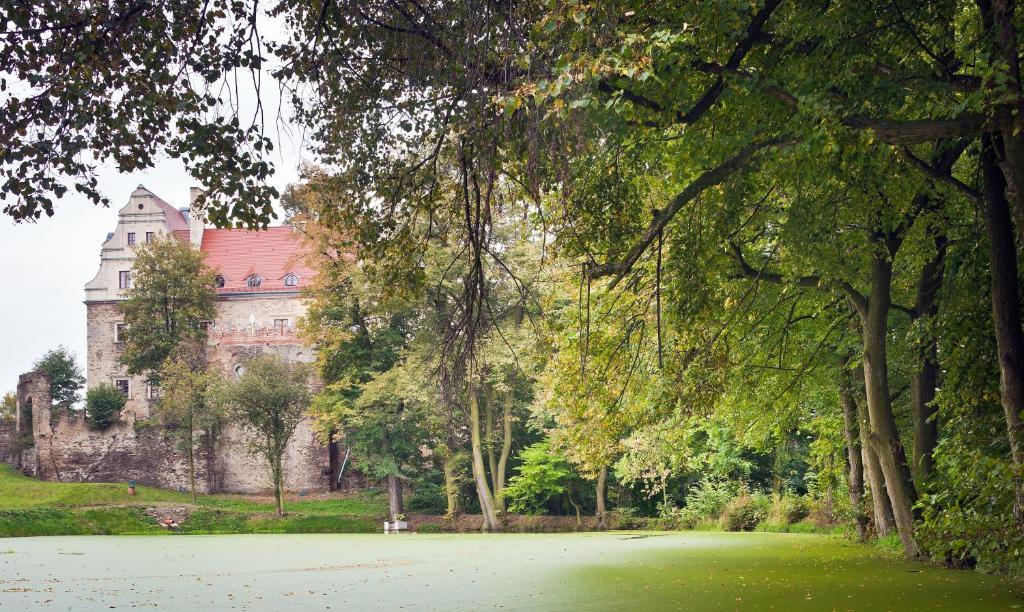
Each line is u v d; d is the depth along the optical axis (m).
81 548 30.39
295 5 9.87
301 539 36.41
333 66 9.73
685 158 11.79
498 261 9.93
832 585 13.77
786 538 29.00
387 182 10.89
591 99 7.84
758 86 9.37
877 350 16.61
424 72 9.66
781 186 13.84
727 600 12.53
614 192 11.75
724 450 30.14
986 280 13.27
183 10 8.80
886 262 16.34
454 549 27.64
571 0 7.66
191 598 14.58
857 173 11.80
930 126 8.78
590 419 15.97
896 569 15.77
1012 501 10.74
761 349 20.22
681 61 8.99
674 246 13.66
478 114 8.92
